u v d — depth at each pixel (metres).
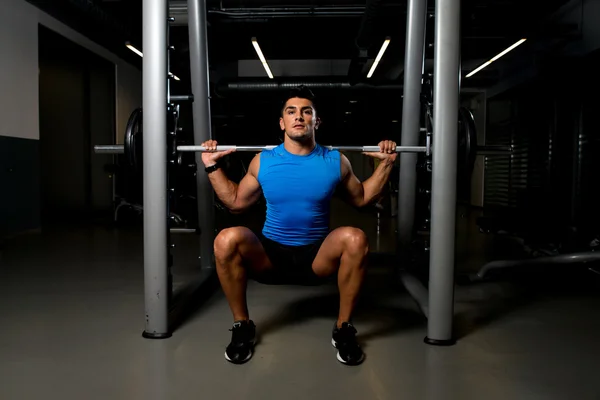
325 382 1.18
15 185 4.04
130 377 1.21
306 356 1.35
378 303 1.91
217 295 2.05
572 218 3.81
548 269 2.57
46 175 5.58
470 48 5.31
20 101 4.10
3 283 2.24
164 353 1.38
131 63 6.52
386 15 3.54
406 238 2.28
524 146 4.82
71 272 2.49
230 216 5.39
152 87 1.46
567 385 1.18
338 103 7.27
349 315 1.40
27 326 1.62
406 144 2.18
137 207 4.69
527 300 1.98
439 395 1.12
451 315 1.46
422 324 1.65
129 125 1.58
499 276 2.43
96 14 4.04
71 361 1.31
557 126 4.02
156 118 1.46
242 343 1.32
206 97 2.22
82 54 5.35
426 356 1.36
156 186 1.48
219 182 1.46
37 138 4.35
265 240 1.45
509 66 5.67
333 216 5.68
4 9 3.86
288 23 5.07
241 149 1.45
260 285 2.22
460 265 2.71
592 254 2.18
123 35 4.80
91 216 5.55
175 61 5.34
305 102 1.40
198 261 2.80
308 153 1.43
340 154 1.46
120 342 1.46
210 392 1.13
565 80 4.02
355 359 1.29
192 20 2.13
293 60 7.56
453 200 1.43
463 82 6.05
